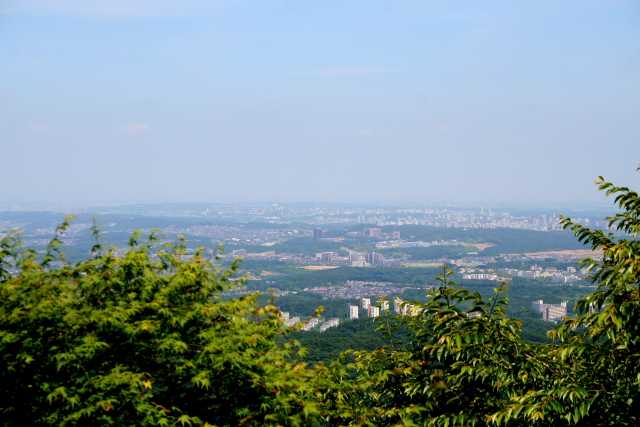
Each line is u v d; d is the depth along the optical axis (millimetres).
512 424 6867
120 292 6445
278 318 7359
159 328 6094
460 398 7375
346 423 6641
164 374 6316
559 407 6227
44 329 5641
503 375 7113
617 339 6625
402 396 7770
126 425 5539
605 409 6559
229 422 6094
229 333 6336
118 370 5621
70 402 5371
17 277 5863
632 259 6375
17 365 5492
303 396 6418
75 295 6219
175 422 5547
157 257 6879
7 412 5469
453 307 7422
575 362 7508
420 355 7969
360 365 7445
